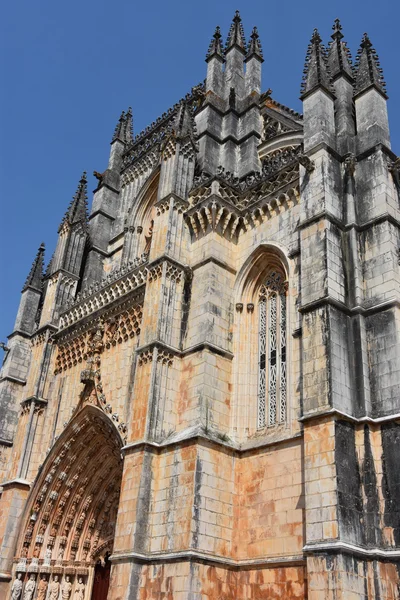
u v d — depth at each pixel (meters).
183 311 32.97
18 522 38.62
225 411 30.33
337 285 26.58
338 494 22.12
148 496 28.06
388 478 22.91
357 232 28.02
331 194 28.55
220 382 30.66
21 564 36.84
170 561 25.94
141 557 26.64
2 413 44.94
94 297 41.34
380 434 23.80
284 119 44.81
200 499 26.78
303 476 26.00
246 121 41.81
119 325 37.44
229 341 32.12
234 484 28.45
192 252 34.72
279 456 27.47
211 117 41.72
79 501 38.62
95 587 37.06
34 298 50.66
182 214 35.62
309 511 22.73
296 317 29.47
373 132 29.78
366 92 31.20
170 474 28.14
